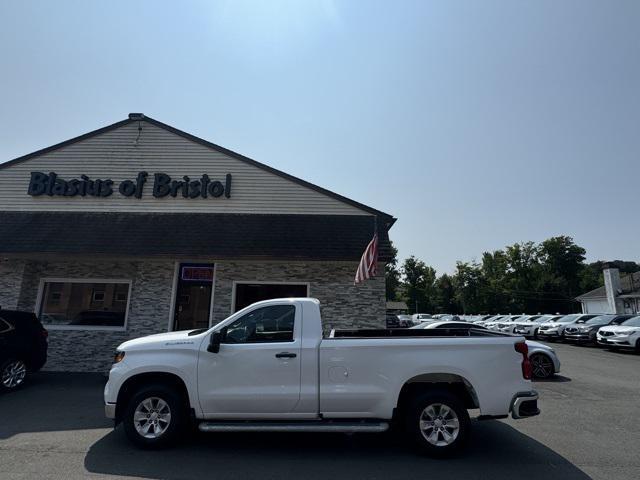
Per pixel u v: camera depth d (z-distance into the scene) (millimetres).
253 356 5430
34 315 9773
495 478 4586
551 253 75562
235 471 4715
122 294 12398
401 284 80625
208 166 13422
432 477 4602
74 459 5012
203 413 5391
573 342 24906
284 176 13344
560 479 4566
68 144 13562
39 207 13016
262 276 11969
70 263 12477
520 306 70250
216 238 11672
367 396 5262
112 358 11789
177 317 11883
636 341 17969
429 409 5344
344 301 11742
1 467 4715
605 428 6625
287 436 6094
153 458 5090
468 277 76875
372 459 5156
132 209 12984
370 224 12625
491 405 5250
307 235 11945
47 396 8477
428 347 5391
